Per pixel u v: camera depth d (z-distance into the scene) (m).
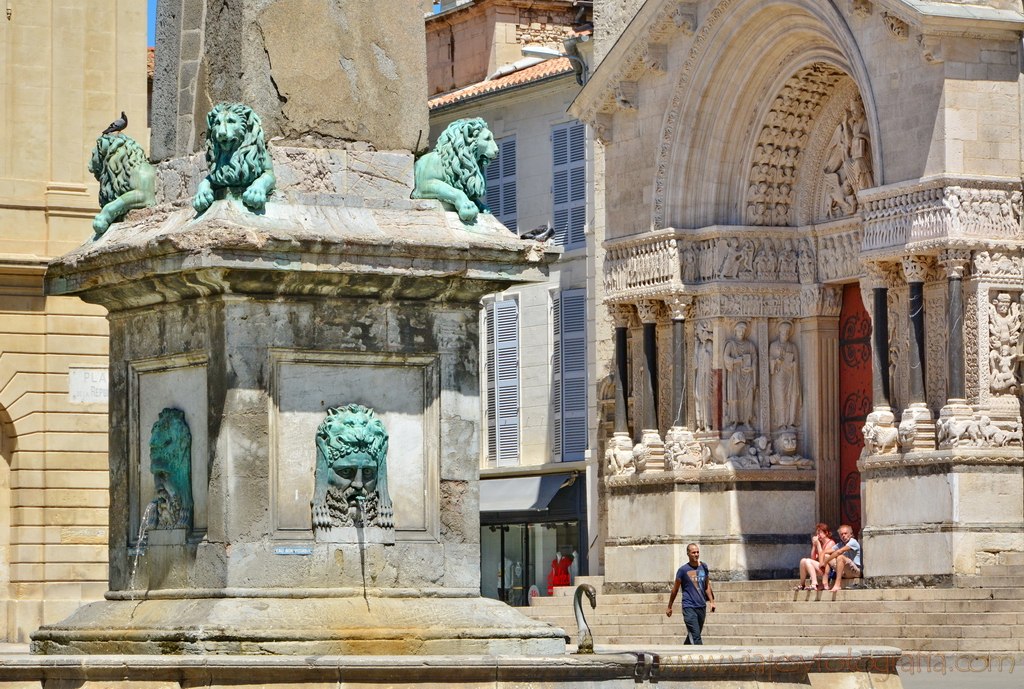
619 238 50.47
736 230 48.53
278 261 15.92
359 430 16.25
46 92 48.19
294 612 15.89
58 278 17.31
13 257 47.25
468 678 14.93
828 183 48.31
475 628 16.31
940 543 41.09
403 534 16.62
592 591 17.39
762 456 48.38
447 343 16.84
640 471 49.69
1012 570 40.28
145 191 17.39
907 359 42.59
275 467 16.14
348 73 17.02
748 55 47.81
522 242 16.80
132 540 17.08
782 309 48.97
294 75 16.83
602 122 51.09
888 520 42.53
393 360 16.62
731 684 16.06
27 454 47.72
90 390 48.25
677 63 48.97
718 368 48.47
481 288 16.86
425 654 15.97
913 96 42.19
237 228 15.77
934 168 41.59
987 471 41.25
